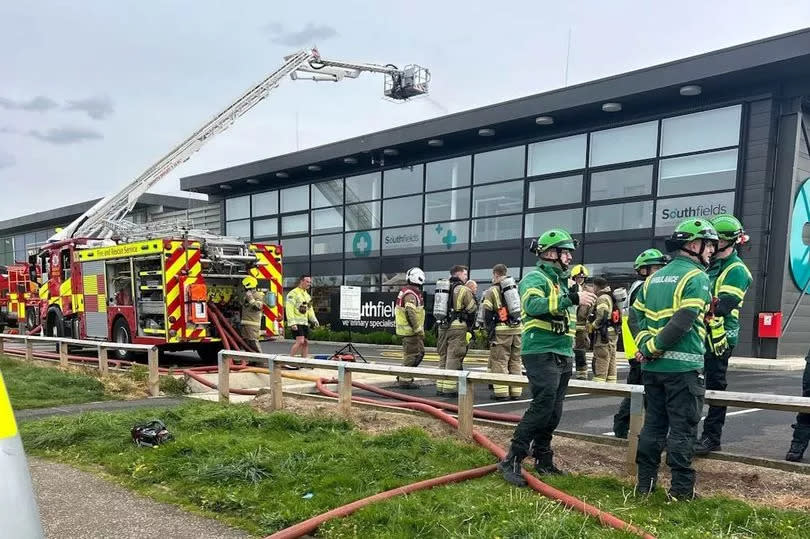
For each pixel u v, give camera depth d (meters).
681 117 14.74
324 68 20.69
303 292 10.90
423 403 6.75
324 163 21.23
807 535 3.33
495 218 18.11
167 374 9.02
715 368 4.87
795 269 14.21
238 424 5.88
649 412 4.05
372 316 19.88
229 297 11.80
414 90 23.55
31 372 9.32
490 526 3.39
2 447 1.58
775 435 6.07
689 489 3.86
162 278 10.74
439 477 4.28
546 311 4.20
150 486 4.36
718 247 4.84
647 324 4.03
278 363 6.89
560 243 4.32
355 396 8.04
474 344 16.16
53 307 14.26
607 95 14.60
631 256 15.45
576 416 7.23
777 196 13.77
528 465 4.74
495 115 16.56
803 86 13.28
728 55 12.86
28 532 1.56
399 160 20.41
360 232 21.62
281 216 24.45
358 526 3.48
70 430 5.55
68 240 13.55
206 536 3.48
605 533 3.30
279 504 3.85
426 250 19.69
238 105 17.47
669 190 14.91
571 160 16.61
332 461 4.64
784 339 14.13
